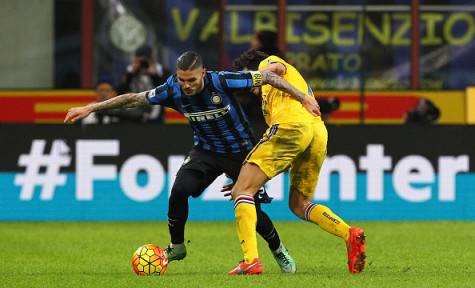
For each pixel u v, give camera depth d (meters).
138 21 58.31
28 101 58.25
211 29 58.56
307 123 30.12
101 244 41.50
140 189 50.38
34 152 50.38
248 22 58.62
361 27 59.12
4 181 50.44
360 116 58.41
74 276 31.08
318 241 42.62
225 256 37.53
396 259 36.47
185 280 29.34
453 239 43.03
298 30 59.03
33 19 58.38
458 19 59.56
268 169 29.88
